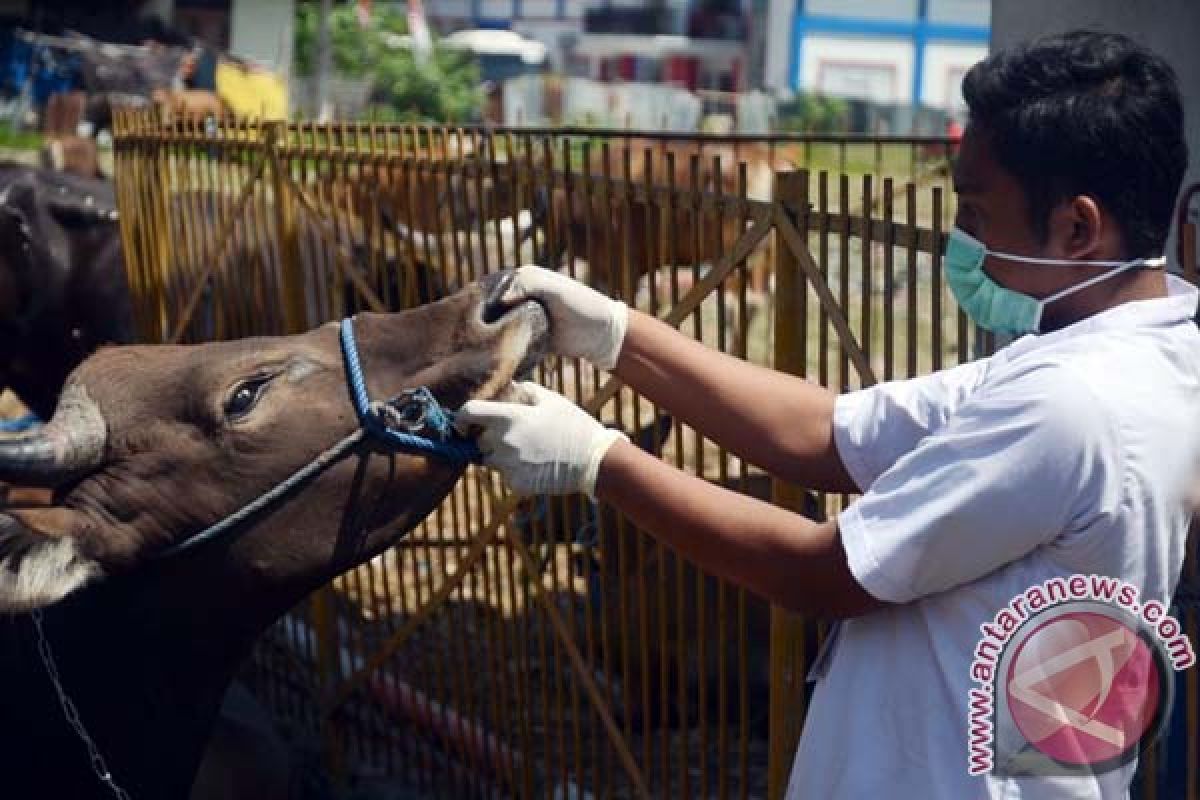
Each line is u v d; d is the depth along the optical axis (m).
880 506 2.50
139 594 3.29
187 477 3.25
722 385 3.04
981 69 2.57
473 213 5.62
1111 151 2.44
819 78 32.66
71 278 7.93
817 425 2.95
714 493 2.68
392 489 3.28
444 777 5.21
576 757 4.61
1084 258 2.51
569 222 4.38
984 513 2.41
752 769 5.06
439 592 5.03
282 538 3.27
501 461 2.82
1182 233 3.41
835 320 3.70
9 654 3.34
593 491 2.79
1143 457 2.39
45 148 18.39
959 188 2.61
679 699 4.24
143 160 7.19
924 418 2.83
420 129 5.33
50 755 3.37
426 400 3.14
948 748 2.55
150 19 26.61
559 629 4.60
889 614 2.62
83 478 3.27
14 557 3.09
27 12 26.58
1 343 7.98
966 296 2.68
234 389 3.26
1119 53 2.47
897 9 32.47
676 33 33.12
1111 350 2.43
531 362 3.17
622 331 3.13
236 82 24.61
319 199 5.56
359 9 28.53
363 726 5.59
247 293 6.29
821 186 3.79
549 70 31.94
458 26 34.62
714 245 4.00
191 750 3.47
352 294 5.97
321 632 5.68
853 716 2.65
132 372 3.35
